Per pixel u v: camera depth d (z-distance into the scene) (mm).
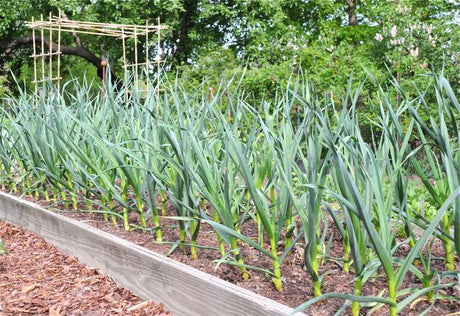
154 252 2877
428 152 2369
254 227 3627
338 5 17922
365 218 1777
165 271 2680
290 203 2822
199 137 2992
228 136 2301
